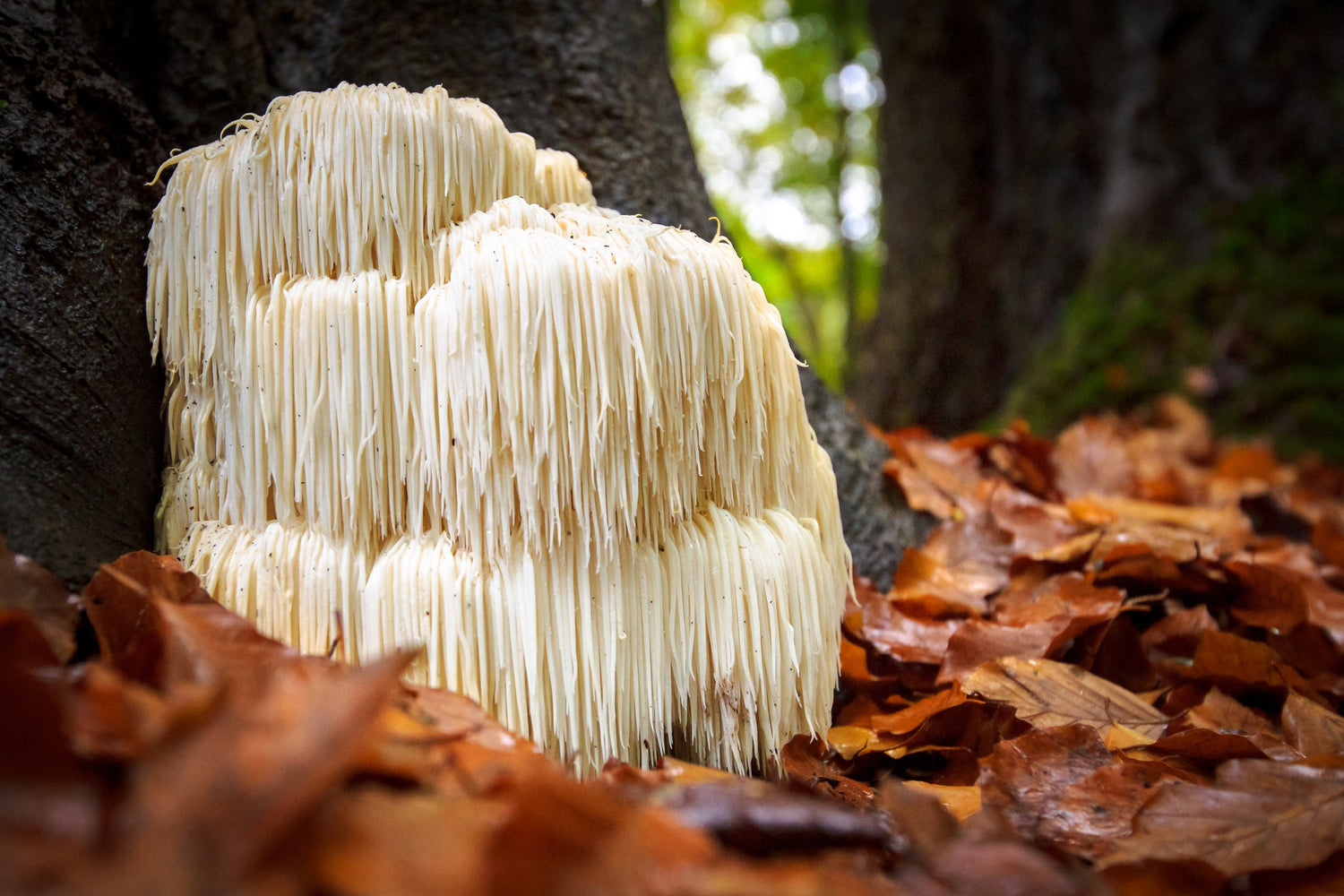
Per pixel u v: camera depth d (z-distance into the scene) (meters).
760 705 0.45
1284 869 0.38
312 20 0.61
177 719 0.32
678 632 0.44
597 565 0.42
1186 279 1.51
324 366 0.43
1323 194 1.47
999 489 0.73
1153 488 0.96
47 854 0.30
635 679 0.44
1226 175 1.53
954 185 2.00
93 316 0.45
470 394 0.41
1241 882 0.38
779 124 3.32
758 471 0.46
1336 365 1.39
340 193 0.43
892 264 2.17
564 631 0.43
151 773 0.31
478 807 0.34
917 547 0.66
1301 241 1.47
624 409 0.42
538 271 0.41
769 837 0.37
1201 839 0.39
